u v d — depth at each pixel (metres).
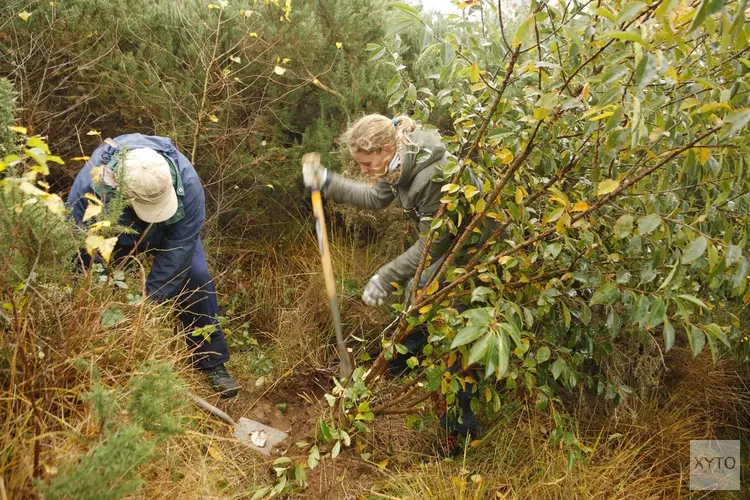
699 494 2.60
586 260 2.11
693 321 2.30
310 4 3.74
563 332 2.43
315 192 2.37
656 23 1.49
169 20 3.46
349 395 2.23
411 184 2.37
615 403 2.52
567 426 2.78
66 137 3.30
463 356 2.12
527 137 2.05
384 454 2.64
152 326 2.19
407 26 1.90
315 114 3.92
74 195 2.27
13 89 3.13
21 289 1.75
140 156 2.23
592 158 2.15
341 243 3.80
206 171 3.59
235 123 3.63
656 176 2.18
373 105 3.77
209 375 2.81
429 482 2.43
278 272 3.64
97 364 1.93
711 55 1.72
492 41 2.02
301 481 2.33
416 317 2.35
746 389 3.20
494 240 2.20
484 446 2.67
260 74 3.54
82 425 1.70
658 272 1.88
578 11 1.86
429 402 2.74
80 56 3.19
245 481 2.35
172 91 3.35
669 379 3.19
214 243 3.62
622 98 1.58
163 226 2.47
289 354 3.14
